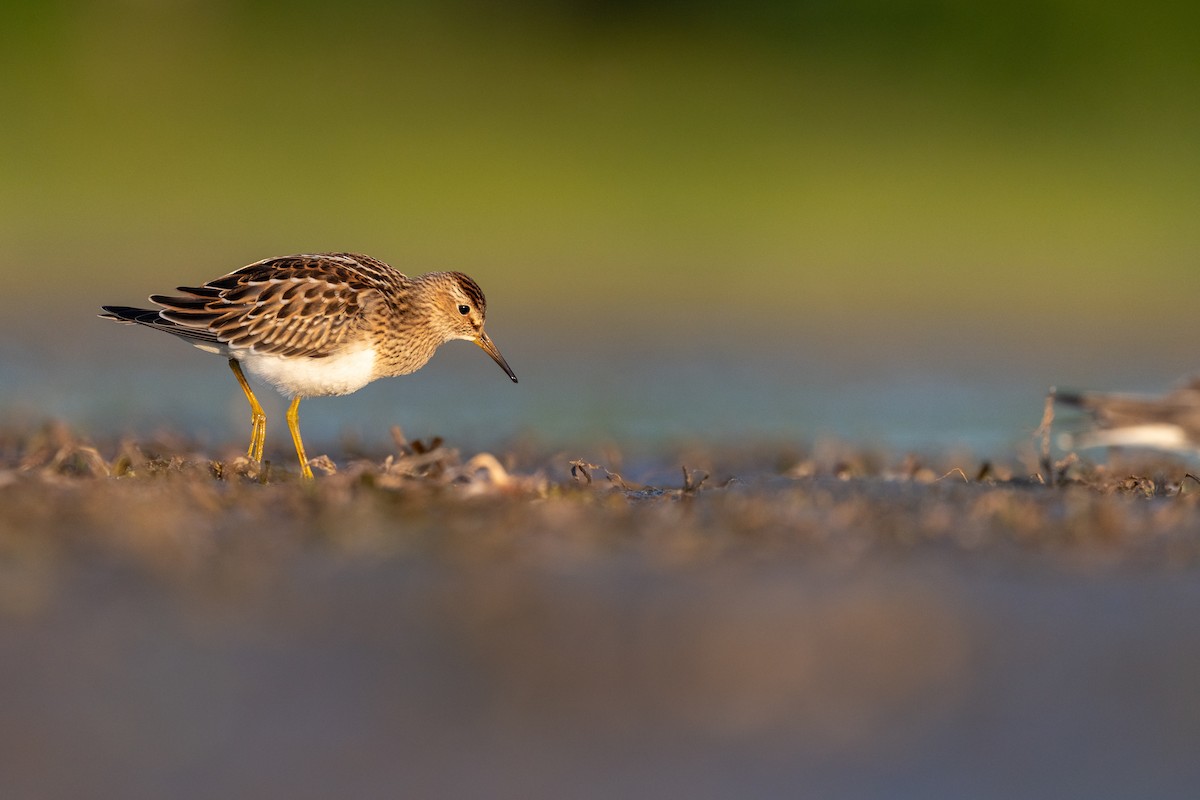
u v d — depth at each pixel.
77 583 7.61
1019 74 37.94
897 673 6.64
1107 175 35.50
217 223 30.16
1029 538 9.05
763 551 8.62
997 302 27.67
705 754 5.86
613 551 8.54
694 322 25.02
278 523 9.12
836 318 25.78
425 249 29.64
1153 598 7.63
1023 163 35.78
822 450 14.27
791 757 5.84
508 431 16.52
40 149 32.41
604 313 25.53
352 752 5.79
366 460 12.55
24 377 19.27
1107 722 6.18
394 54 38.00
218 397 18.41
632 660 6.74
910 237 32.28
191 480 10.52
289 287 12.36
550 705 6.27
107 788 5.43
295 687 6.39
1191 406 12.87
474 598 7.51
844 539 8.98
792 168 35.06
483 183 33.34
